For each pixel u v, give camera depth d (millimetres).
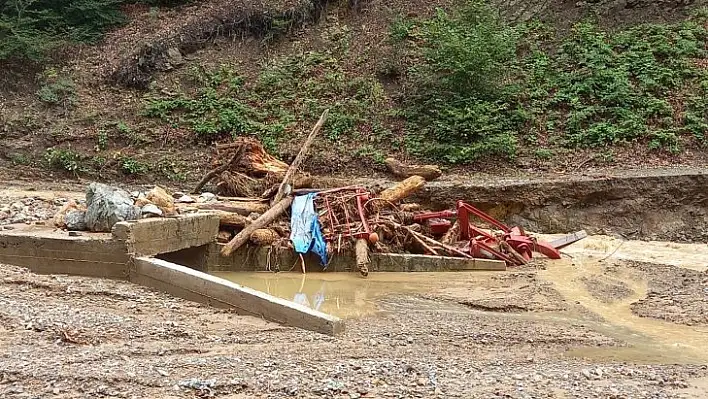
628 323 9492
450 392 6074
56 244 10578
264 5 27109
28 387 5824
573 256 14352
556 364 7398
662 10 24984
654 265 13242
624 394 6234
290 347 7688
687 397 6262
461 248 13602
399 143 21906
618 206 17812
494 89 22203
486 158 20828
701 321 9500
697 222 17516
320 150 21828
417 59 24438
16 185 19656
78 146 22328
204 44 26031
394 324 9078
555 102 22188
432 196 18031
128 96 24266
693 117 20922
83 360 6703
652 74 22469
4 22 24438
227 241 12891
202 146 22516
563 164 20328
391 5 27141
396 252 13547
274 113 23516
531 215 17891
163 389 5918
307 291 11305
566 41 24312
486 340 8359
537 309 10102
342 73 24672
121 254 10305
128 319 8398
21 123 22797
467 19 23828
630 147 20609
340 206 13531
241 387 6051
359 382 6262
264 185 14914
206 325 8477
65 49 25719
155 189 12445
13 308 8352
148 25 27312
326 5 27422
